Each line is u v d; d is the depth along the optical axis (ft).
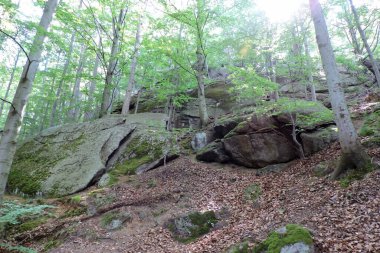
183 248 20.85
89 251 22.29
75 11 49.98
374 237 14.39
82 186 34.68
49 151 43.24
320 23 24.25
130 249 21.97
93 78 53.36
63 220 27.48
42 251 22.99
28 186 36.32
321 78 60.23
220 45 45.98
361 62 57.57
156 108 63.72
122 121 47.78
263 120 34.86
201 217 24.63
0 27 19.54
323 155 28.91
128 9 53.93
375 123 30.09
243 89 40.75
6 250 22.63
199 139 43.62
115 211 27.61
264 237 17.65
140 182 34.53
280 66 36.32
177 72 50.83
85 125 47.98
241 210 25.13
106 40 60.34
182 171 36.37
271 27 47.83
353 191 19.84
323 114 30.40
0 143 19.22
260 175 31.89
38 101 81.41
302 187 24.84
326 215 18.20
